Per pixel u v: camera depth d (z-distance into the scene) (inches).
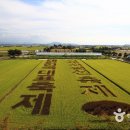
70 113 1035.3
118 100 1270.9
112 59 4480.8
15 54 5147.6
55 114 1021.2
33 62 3683.6
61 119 952.9
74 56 4965.6
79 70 2598.4
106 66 3088.1
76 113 1034.1
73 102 1227.2
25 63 3508.9
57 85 1696.6
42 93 1438.2
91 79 1968.5
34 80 1911.9
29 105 1171.3
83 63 3513.8
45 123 905.5
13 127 860.0
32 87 1622.8
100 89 1565.0
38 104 1188.5
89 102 1224.8
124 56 4859.7
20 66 3063.5
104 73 2361.0
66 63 3481.8
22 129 839.7
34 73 2338.8
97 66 3073.3
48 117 979.9
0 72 2461.9
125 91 1507.1
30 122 917.2
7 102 1226.0
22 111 1067.9
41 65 3166.8
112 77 2082.9
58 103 1207.6
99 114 1014.4
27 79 1964.8
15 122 916.6
